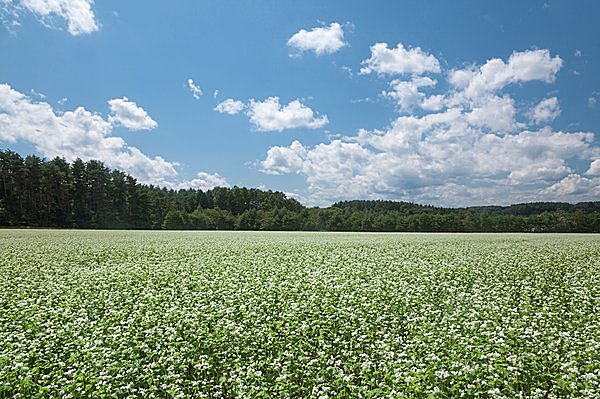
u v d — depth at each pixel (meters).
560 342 8.59
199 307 11.30
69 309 11.24
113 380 6.95
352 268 18.83
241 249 28.73
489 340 8.44
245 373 7.05
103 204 88.25
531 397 6.29
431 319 10.46
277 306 11.66
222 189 122.62
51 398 6.41
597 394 6.18
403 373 6.73
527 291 13.81
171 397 6.77
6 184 77.44
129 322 10.01
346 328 9.70
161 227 92.69
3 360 7.56
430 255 24.69
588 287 14.20
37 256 23.56
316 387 6.59
